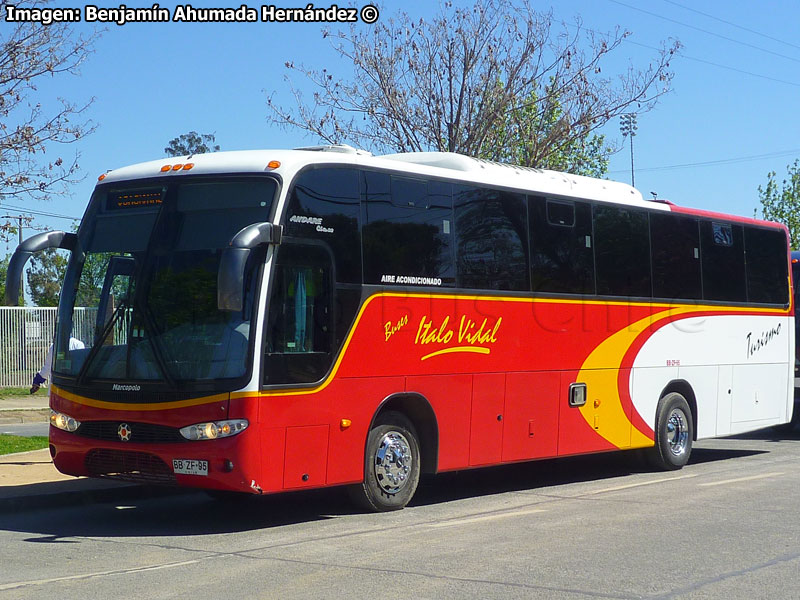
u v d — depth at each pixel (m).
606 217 14.09
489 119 25.80
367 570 8.06
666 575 7.92
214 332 9.58
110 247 10.35
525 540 9.37
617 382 14.16
